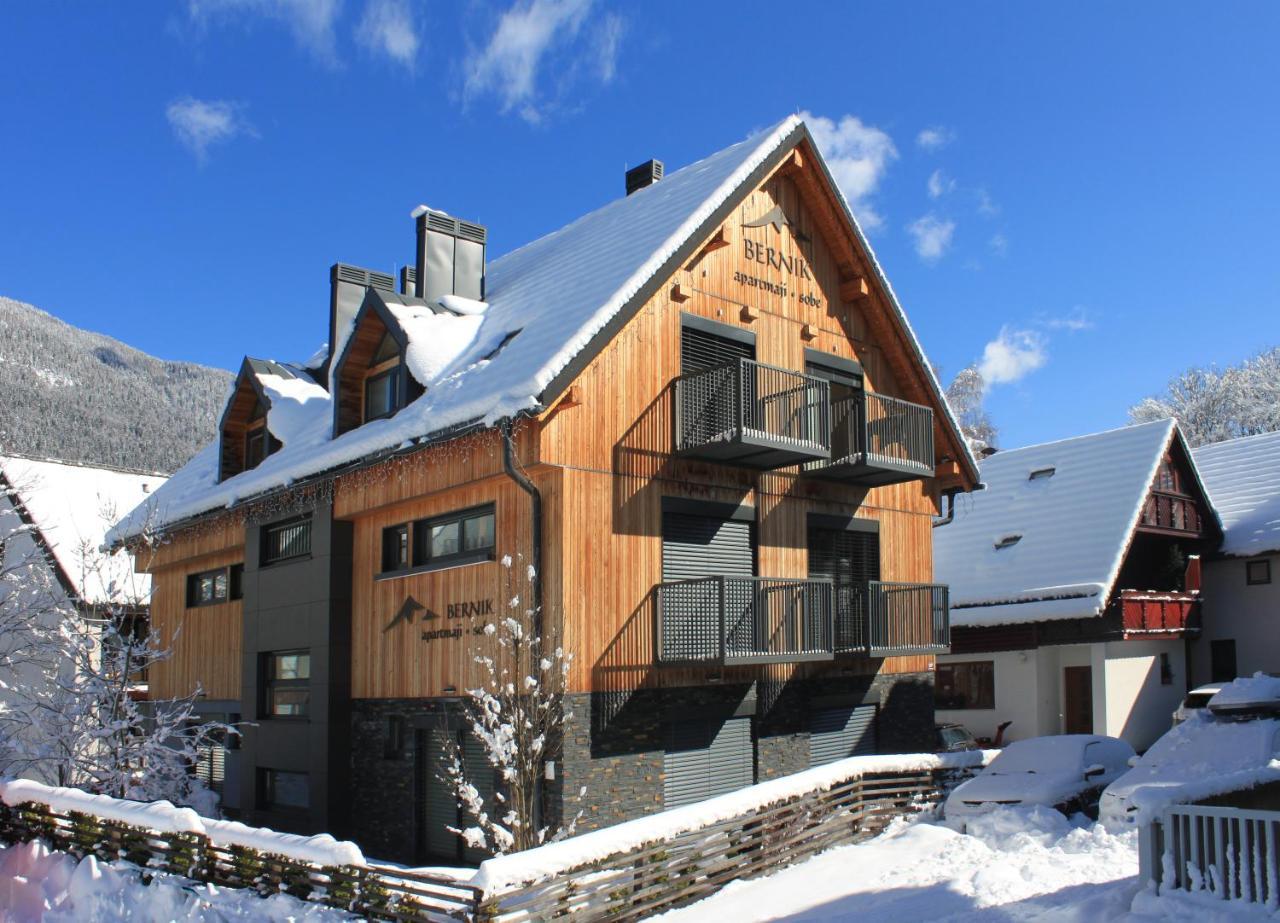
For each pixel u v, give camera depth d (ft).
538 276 65.21
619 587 51.39
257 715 66.85
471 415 49.65
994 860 40.45
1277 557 93.20
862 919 34.47
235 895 37.22
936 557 97.35
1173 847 30.35
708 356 58.29
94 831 45.11
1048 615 83.25
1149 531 90.12
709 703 54.54
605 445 51.90
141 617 87.97
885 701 66.13
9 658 69.97
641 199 68.54
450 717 54.19
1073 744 51.65
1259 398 184.34
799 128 62.85
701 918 36.52
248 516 69.62
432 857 54.85
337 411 62.85
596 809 48.57
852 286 67.00
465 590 54.13
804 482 62.69
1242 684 56.80
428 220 67.82
